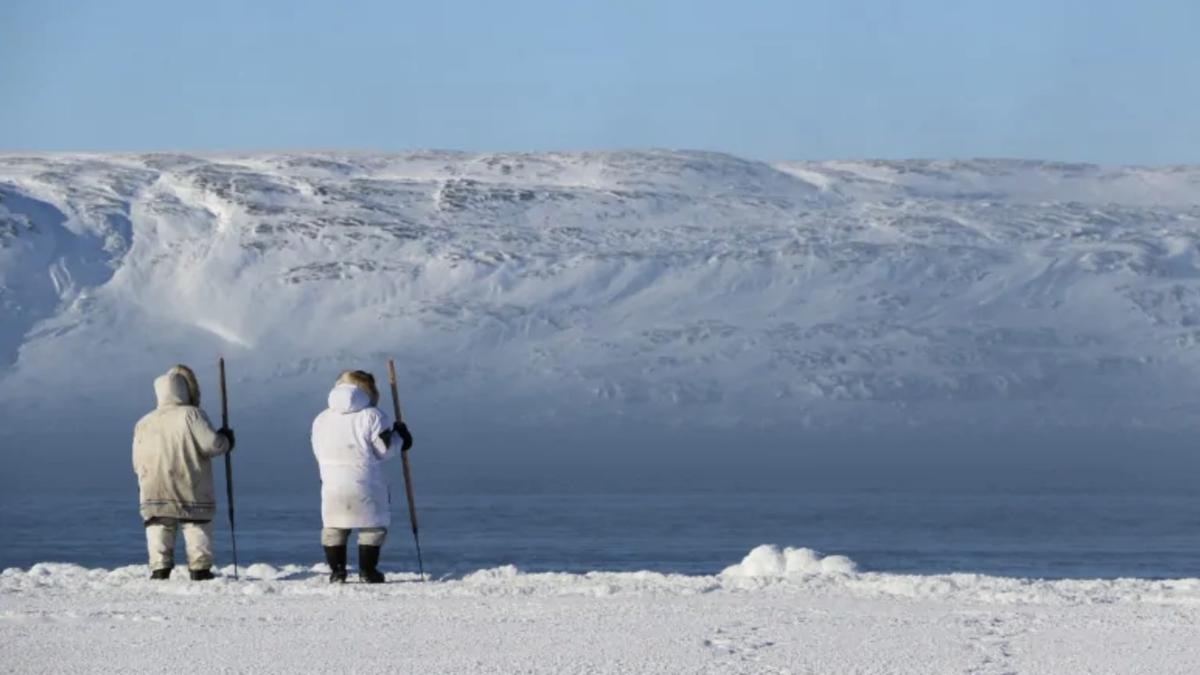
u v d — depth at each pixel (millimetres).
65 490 78188
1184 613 14008
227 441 17562
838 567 18125
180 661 11555
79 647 12273
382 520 17141
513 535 42906
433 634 12836
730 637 12586
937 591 15617
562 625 13305
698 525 49562
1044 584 16312
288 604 14930
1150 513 57781
